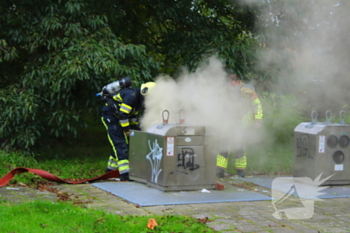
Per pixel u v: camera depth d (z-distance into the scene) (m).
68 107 7.64
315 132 5.92
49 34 7.59
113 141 6.18
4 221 3.63
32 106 7.15
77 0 7.41
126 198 4.89
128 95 6.00
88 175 6.68
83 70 6.88
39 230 3.47
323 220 4.28
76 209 4.14
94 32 7.76
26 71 7.81
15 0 7.73
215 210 4.52
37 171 5.89
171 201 4.79
